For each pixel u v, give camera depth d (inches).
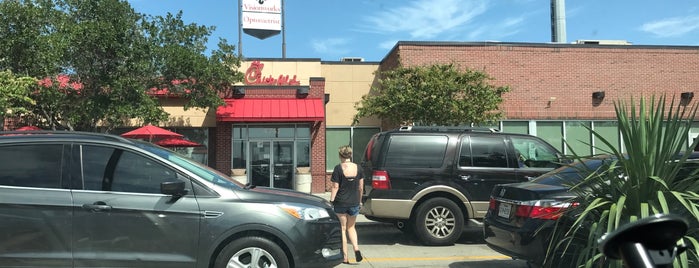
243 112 708.7
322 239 209.6
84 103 536.4
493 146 355.3
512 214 237.8
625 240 64.9
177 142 601.6
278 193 221.3
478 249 337.1
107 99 545.0
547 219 219.1
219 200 201.5
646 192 186.1
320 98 743.1
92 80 547.2
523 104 717.3
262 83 748.0
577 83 730.2
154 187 200.2
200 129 757.3
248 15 841.5
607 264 183.3
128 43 534.9
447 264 291.0
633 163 187.0
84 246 190.9
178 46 567.2
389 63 760.3
